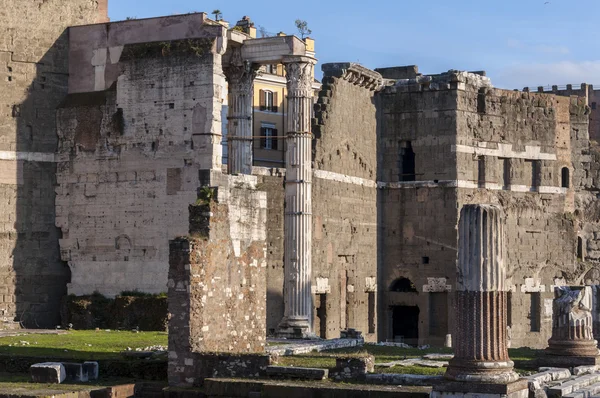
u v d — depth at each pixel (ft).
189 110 244.83
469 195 311.68
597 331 212.23
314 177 278.87
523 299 321.52
